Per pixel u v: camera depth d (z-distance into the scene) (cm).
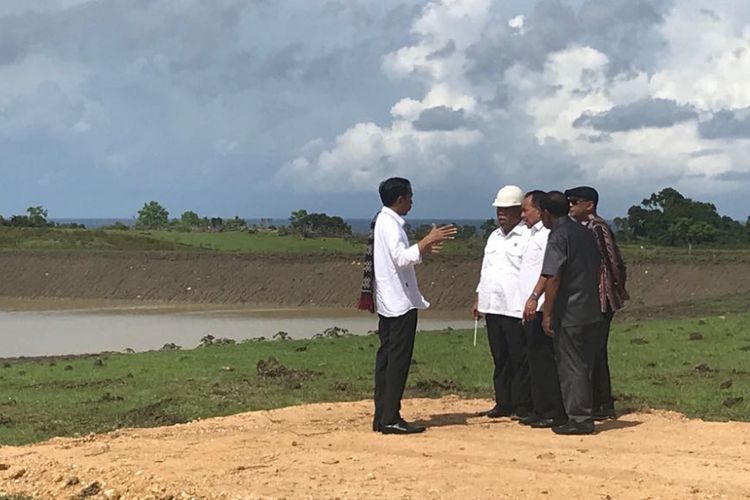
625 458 780
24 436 1070
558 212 893
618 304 972
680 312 2909
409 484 696
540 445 838
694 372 1419
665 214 6762
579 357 891
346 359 1734
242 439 871
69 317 4569
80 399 1333
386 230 887
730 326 2130
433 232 884
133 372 1653
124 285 5753
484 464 759
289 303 5278
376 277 897
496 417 1010
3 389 1496
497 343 1000
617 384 1316
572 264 880
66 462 786
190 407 1212
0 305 5278
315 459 779
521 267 962
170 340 3503
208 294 5516
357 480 710
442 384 1338
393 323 891
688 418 1015
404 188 897
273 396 1288
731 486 688
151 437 916
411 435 888
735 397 1171
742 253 5350
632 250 5647
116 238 7262
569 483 695
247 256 5959
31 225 8456
